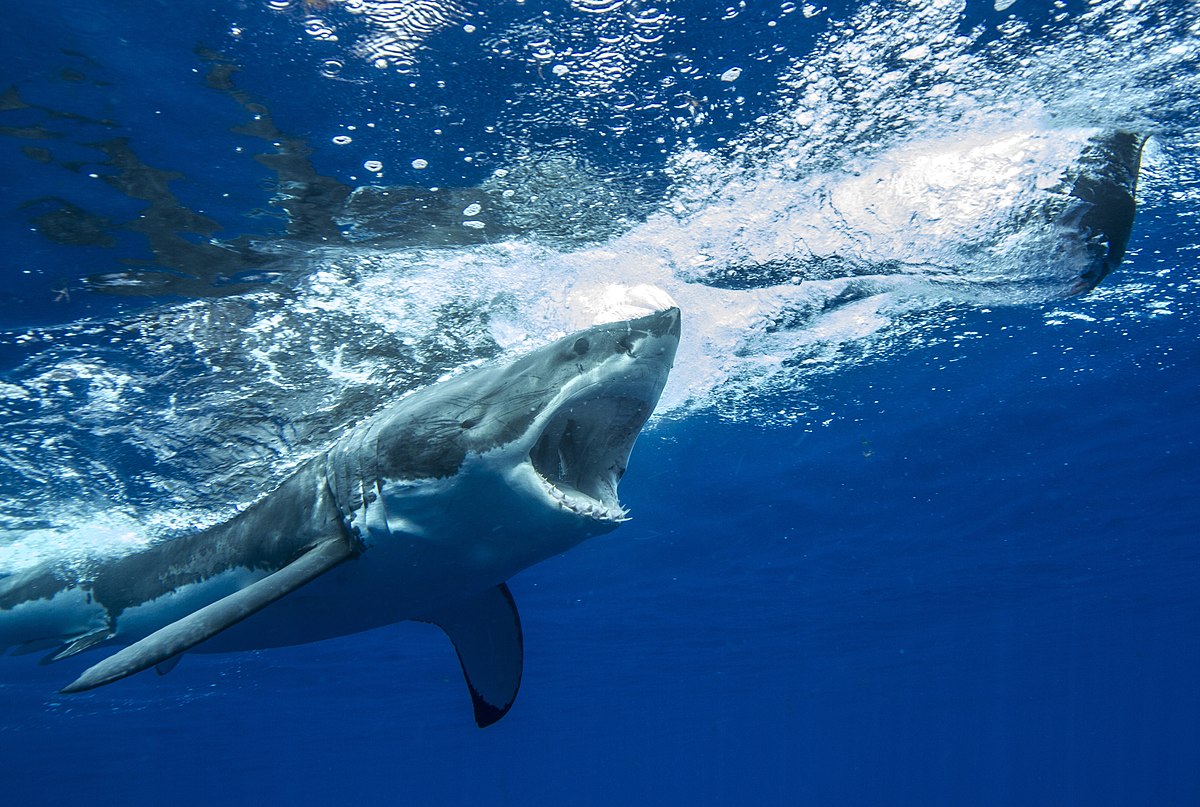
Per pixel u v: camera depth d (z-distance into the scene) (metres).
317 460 4.72
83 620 6.12
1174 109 6.10
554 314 7.43
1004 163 6.27
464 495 3.92
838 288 8.32
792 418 12.55
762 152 5.99
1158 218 8.11
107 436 7.29
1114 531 20.89
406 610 4.75
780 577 22.31
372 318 6.89
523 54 4.80
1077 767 155.75
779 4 4.70
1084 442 14.51
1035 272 7.23
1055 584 26.95
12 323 6.14
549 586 19.31
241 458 7.32
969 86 5.54
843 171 6.28
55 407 7.00
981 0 4.83
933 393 12.07
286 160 5.31
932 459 14.81
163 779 50.41
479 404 3.92
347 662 23.97
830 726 72.62
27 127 4.78
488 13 4.51
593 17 4.64
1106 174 6.27
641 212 6.53
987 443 14.27
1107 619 34.72
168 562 5.60
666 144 5.75
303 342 6.81
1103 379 11.93
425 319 7.05
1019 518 19.06
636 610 23.84
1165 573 26.78
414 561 4.23
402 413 4.19
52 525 8.72
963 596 27.41
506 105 5.18
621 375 3.72
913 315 9.38
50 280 5.88
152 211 5.53
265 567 4.82
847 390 11.70
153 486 7.76
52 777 42.38
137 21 4.27
